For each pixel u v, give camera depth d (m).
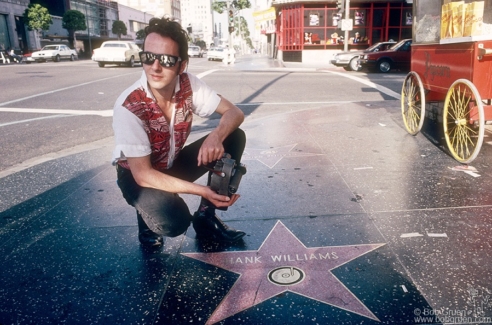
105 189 3.59
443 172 3.66
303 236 2.61
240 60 34.91
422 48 4.82
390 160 4.09
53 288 2.14
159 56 1.82
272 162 4.19
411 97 5.08
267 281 2.14
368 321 1.81
